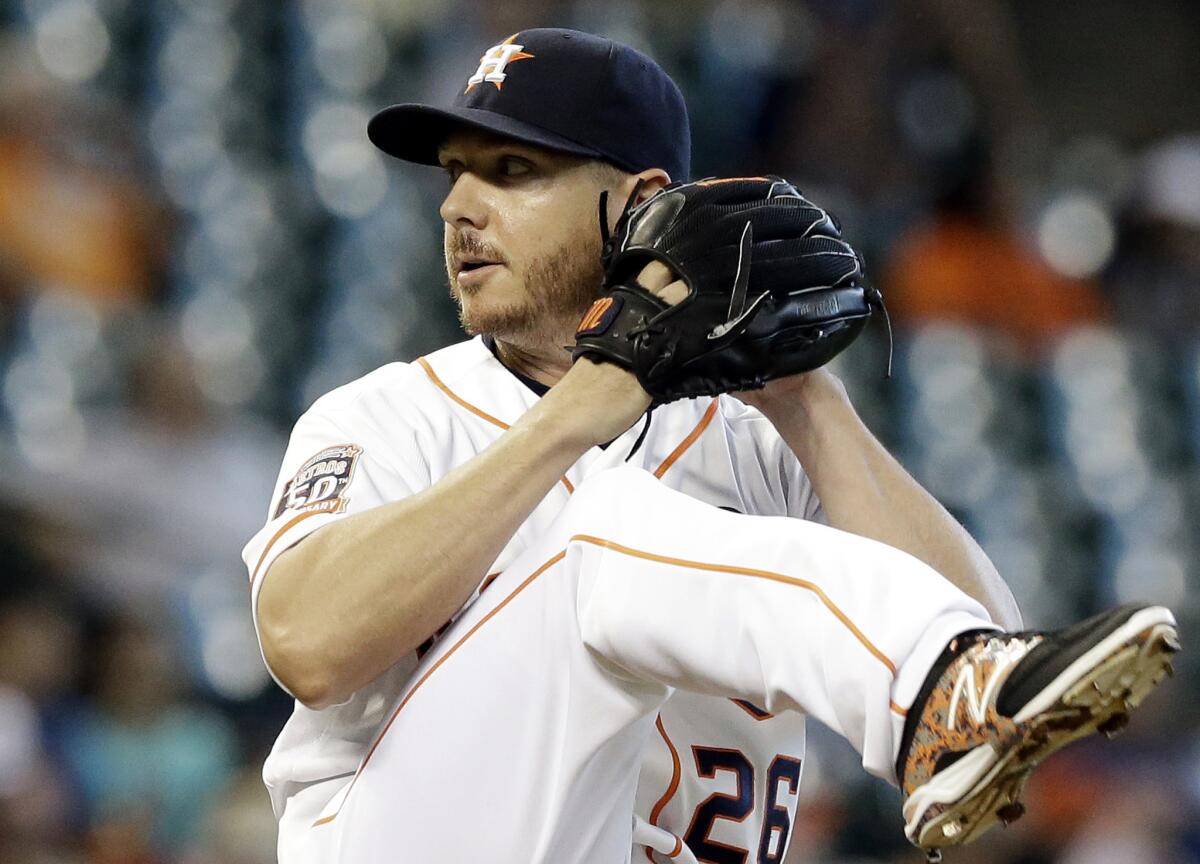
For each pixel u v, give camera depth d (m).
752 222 7.98
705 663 7.28
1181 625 25.09
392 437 8.69
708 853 8.58
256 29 26.02
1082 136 35.53
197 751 17.64
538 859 7.63
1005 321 27.88
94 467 19.52
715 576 7.30
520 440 7.82
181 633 19.06
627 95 8.80
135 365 20.66
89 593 18.78
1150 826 21.02
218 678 19.09
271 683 19.33
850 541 7.28
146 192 23.16
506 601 7.78
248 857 17.33
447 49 27.17
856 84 29.36
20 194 21.56
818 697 7.09
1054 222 30.55
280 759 8.59
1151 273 30.25
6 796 16.17
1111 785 21.55
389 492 8.38
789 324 7.98
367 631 7.61
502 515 7.69
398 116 8.78
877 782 20.38
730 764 8.55
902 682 6.96
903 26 29.83
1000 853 19.91
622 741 7.69
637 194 8.84
